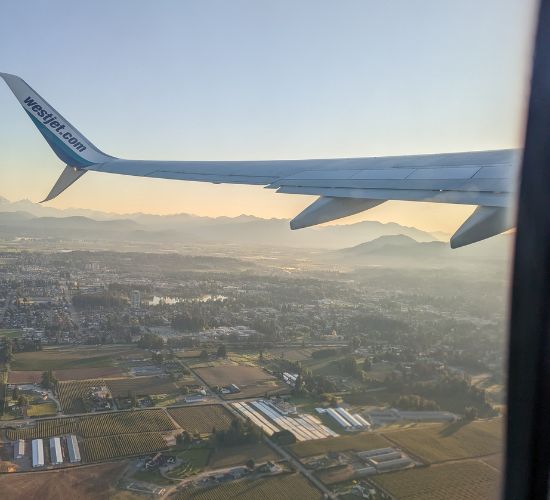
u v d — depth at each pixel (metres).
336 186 7.52
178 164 10.51
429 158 7.57
